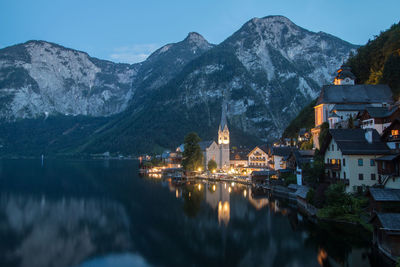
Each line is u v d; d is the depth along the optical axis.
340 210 64.62
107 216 82.31
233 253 55.50
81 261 53.34
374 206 56.56
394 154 65.50
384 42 141.25
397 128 66.94
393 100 111.31
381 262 46.62
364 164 68.56
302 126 168.38
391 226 43.16
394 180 62.00
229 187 133.75
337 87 120.25
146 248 59.38
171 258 54.09
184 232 68.00
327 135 78.69
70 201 102.00
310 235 62.34
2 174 188.00
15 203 98.62
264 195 109.94
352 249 52.31
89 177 173.50
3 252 57.66
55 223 76.38
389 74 119.00
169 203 98.19
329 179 78.88
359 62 147.12
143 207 92.75
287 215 79.25
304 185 95.06
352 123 90.56
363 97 115.25
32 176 176.88
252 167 175.00
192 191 122.12
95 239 64.25
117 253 56.62
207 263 51.53
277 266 49.19
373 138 71.00
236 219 76.94
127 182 152.25
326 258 51.03
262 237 62.94
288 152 138.88
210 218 78.81
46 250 58.66
